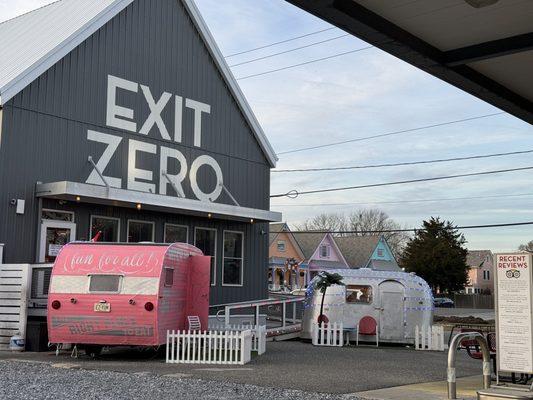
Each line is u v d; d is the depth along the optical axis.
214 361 13.62
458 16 8.19
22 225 17.41
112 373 11.45
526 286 9.46
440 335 19.22
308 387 10.23
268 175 25.55
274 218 23.25
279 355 15.89
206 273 15.68
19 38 21.38
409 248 67.69
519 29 8.62
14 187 17.31
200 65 23.19
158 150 21.41
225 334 13.76
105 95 19.92
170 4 22.27
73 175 18.81
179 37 22.53
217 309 22.66
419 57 9.15
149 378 10.86
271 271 61.47
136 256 14.05
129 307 13.65
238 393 9.40
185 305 15.30
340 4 7.64
